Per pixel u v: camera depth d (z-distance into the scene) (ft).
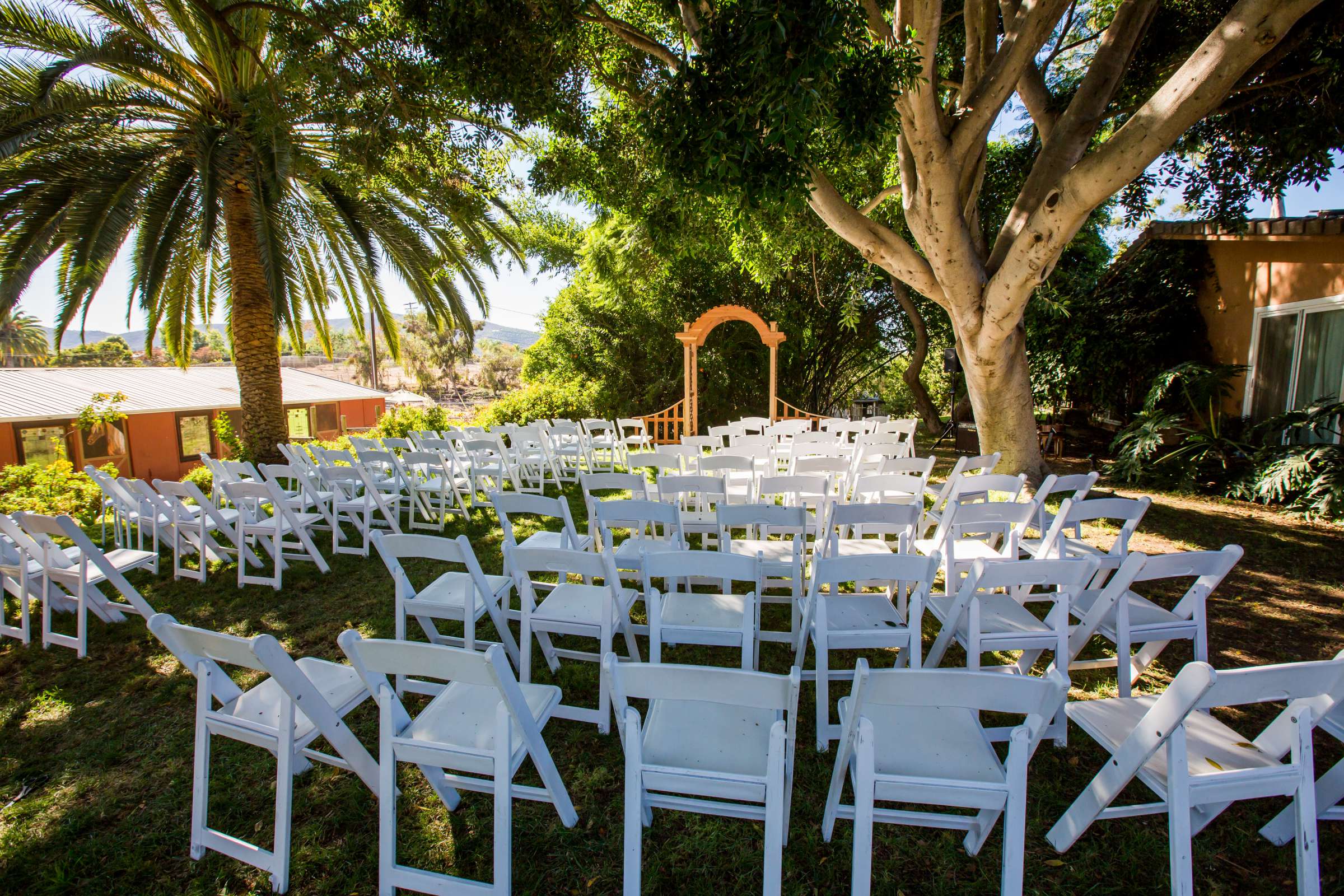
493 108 19.80
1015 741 5.45
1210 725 6.51
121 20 22.25
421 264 29.27
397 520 19.48
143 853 6.93
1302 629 11.64
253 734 6.55
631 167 24.56
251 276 28.19
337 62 19.25
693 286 49.96
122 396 45.16
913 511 10.65
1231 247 26.96
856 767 5.53
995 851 6.77
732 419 52.31
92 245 21.54
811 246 31.04
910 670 5.22
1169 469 24.44
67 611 13.46
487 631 11.90
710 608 9.37
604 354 52.11
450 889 6.00
